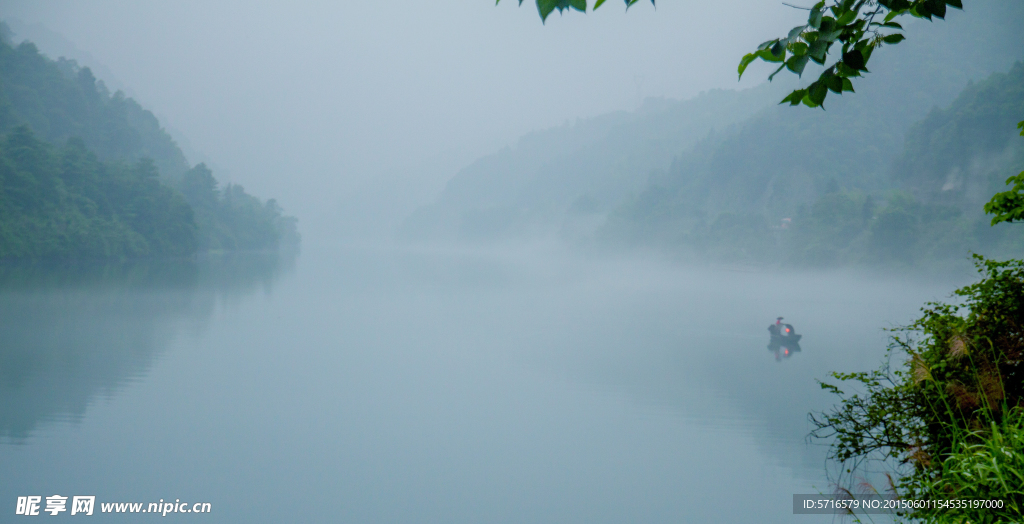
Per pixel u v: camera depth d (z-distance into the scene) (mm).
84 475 18844
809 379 33156
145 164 135750
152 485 18234
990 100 176750
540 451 21656
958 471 4305
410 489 18438
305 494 17875
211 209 184375
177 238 136750
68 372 31828
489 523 16203
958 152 178375
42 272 90938
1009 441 4121
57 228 105688
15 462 19625
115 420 24219
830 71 3371
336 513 16688
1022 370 4984
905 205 136375
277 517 16406
